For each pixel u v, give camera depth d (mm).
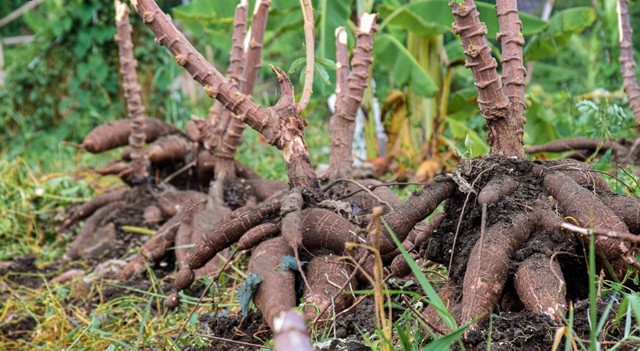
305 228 2527
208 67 2664
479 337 2186
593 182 2434
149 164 3691
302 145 2682
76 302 3238
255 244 2551
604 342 2162
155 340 2777
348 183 2947
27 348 3008
